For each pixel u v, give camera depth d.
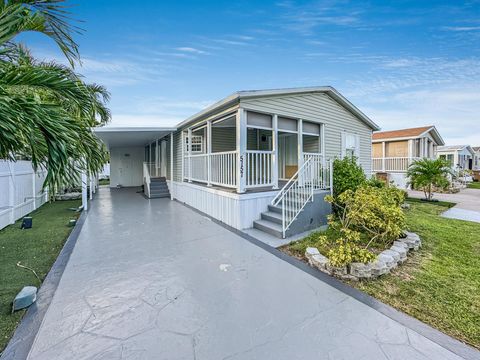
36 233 5.60
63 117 2.08
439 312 2.55
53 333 2.23
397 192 6.20
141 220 6.80
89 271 3.54
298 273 3.49
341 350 2.03
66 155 1.99
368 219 4.20
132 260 3.96
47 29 2.55
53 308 2.62
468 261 3.87
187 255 4.18
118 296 2.87
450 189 13.52
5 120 1.70
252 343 2.12
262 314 2.53
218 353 2.00
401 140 15.73
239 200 5.90
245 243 4.82
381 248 4.26
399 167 15.56
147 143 15.09
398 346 2.06
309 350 2.03
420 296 2.86
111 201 10.46
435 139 17.72
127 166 17.30
